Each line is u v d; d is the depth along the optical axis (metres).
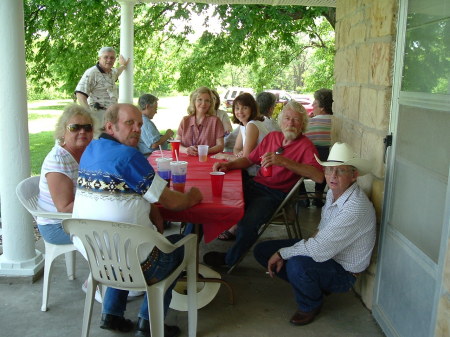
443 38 2.03
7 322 2.76
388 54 2.64
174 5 9.81
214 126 4.56
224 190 2.83
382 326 2.67
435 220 2.04
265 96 4.82
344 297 3.14
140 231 2.10
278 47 10.09
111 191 2.17
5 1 3.01
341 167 2.62
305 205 5.48
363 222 2.64
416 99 2.28
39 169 8.20
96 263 2.24
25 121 3.19
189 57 10.45
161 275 2.27
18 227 3.24
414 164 2.29
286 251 2.79
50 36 9.45
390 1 2.61
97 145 2.27
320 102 5.14
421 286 2.16
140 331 2.58
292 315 2.90
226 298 3.11
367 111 3.04
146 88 11.59
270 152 3.36
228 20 9.20
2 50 3.06
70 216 2.58
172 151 4.01
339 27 4.07
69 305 2.97
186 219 2.53
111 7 9.50
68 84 9.62
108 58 5.88
